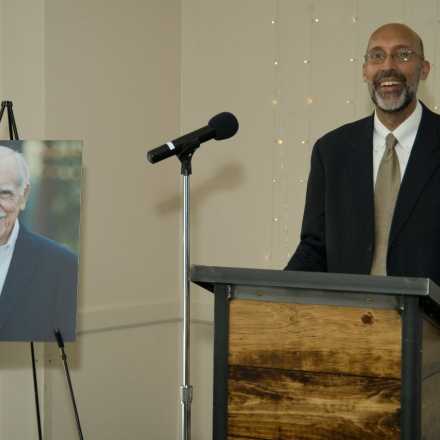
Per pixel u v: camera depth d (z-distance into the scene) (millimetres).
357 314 2152
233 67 5035
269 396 2230
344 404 2152
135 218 4988
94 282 4723
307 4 4668
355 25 4457
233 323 2275
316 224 3301
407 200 3020
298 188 4723
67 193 3812
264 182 4887
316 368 2186
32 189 3824
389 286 2082
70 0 4535
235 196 5047
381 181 3154
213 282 2281
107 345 4824
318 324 2189
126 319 4902
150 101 5082
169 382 5238
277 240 4832
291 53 4746
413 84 3203
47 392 4465
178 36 5293
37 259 3783
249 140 4965
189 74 5262
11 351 4480
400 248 3012
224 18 5082
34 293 3762
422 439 2141
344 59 4508
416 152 3082
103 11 4746
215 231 5156
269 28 4852
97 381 4762
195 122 5230
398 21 4277
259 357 2246
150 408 5113
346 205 3168
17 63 4492
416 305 2084
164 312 5176
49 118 4422
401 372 2098
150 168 5086
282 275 2197
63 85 4500
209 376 5129
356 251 3104
